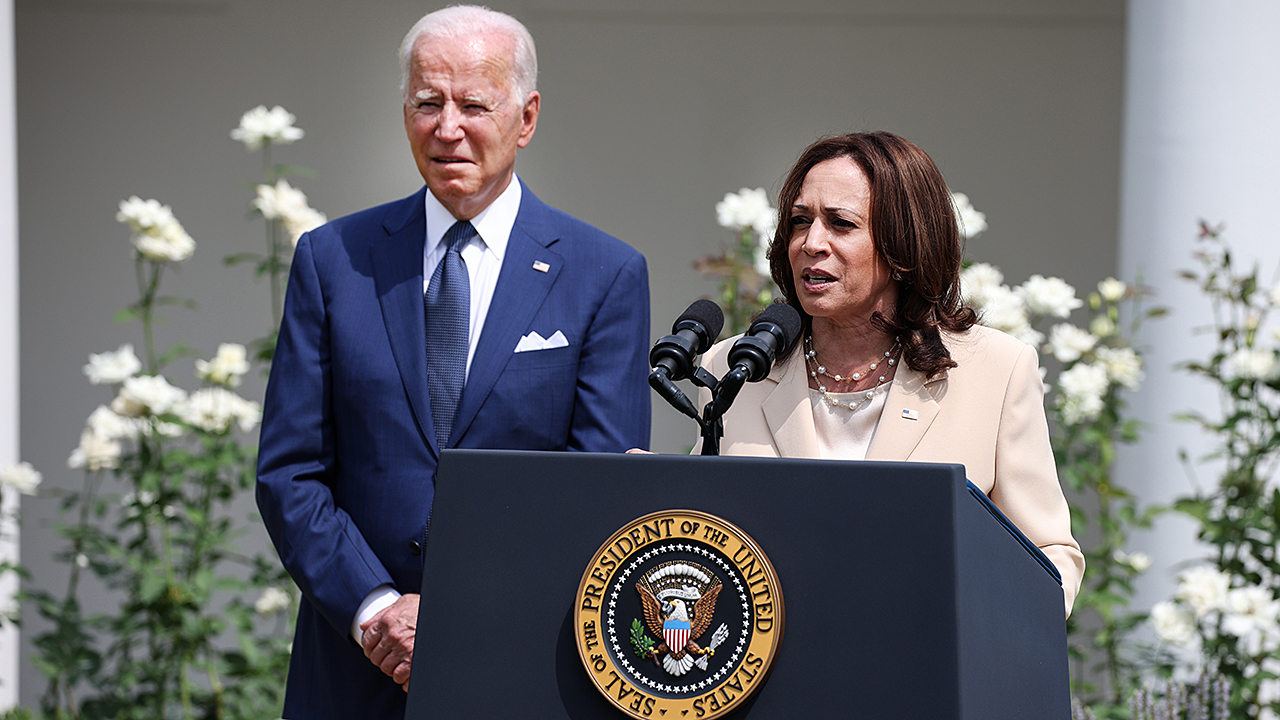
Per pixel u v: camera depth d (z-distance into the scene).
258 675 10.06
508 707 3.13
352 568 5.41
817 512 3.04
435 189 5.70
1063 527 4.68
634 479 3.19
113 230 15.89
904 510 2.99
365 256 5.95
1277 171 10.43
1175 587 10.55
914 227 4.52
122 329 15.88
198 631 10.01
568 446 5.85
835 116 16.17
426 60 5.63
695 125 16.20
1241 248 10.45
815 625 2.97
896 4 16.16
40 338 15.81
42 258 15.87
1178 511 9.55
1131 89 11.24
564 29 16.16
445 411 5.67
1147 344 10.90
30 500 15.53
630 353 5.95
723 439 5.07
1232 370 9.70
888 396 4.78
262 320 15.95
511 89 5.71
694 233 16.17
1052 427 10.48
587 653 3.06
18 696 14.88
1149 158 10.97
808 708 2.93
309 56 16.02
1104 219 16.11
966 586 2.96
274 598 10.37
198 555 10.10
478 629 3.19
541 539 3.21
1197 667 9.74
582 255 6.01
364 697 5.53
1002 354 4.81
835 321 4.87
